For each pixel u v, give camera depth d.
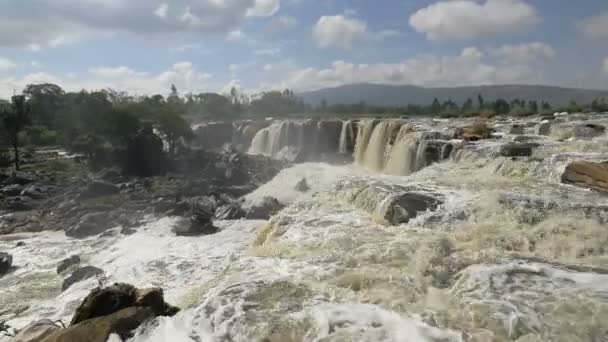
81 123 52.72
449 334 6.10
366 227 11.99
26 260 20.17
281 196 31.55
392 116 73.56
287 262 9.41
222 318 6.91
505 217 11.34
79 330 6.94
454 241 10.19
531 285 7.45
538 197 12.55
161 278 16.06
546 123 26.11
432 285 7.87
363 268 8.73
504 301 6.89
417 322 6.47
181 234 22.53
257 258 9.95
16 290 16.53
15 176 39.56
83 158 48.78
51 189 36.41
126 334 6.95
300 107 114.81
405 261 9.02
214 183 37.91
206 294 8.43
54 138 64.94
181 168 47.16
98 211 28.20
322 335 6.20
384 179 16.94
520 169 17.17
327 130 51.16
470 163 20.34
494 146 21.11
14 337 7.92
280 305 7.22
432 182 15.98
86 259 19.75
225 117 85.81
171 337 6.59
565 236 9.91
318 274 8.59
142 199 32.00
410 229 11.44
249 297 7.57
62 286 16.64
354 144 48.53
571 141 20.94
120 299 8.31
